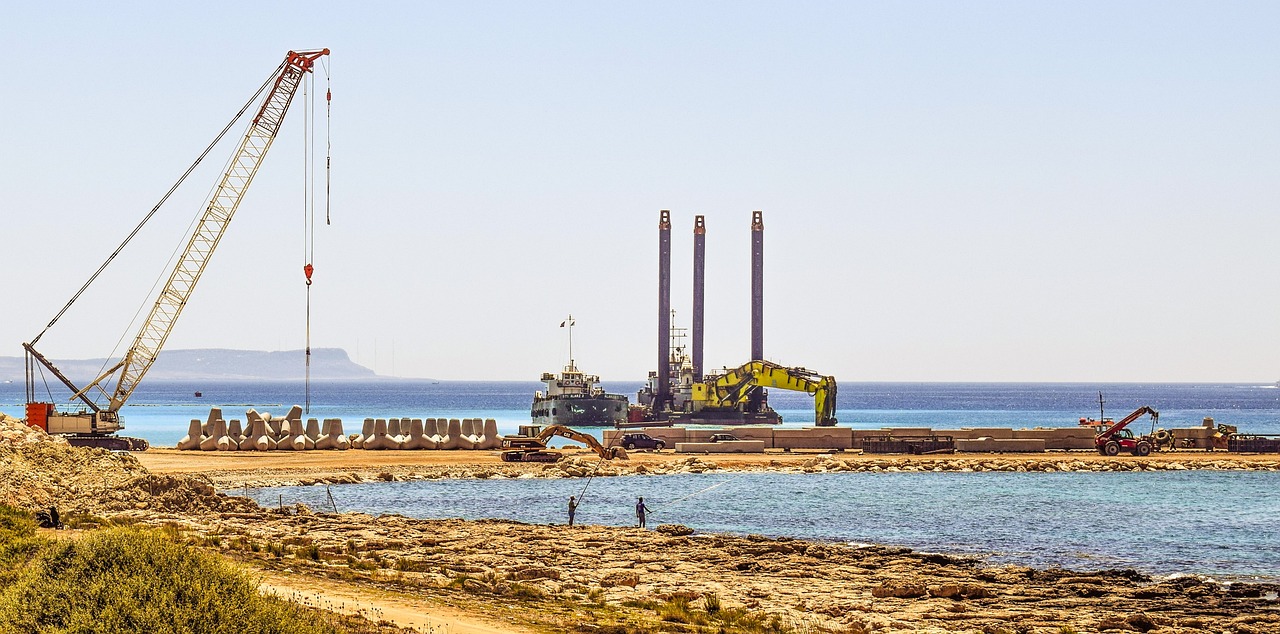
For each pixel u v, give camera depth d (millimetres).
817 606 41156
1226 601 43875
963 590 44000
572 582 43656
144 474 65188
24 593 20844
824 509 77000
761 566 49562
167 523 55188
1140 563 55000
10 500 57312
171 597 21016
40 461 61938
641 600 39969
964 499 83375
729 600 41500
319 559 45000
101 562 21562
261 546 47594
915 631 36938
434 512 75312
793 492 88125
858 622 37719
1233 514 74812
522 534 57469
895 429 129875
